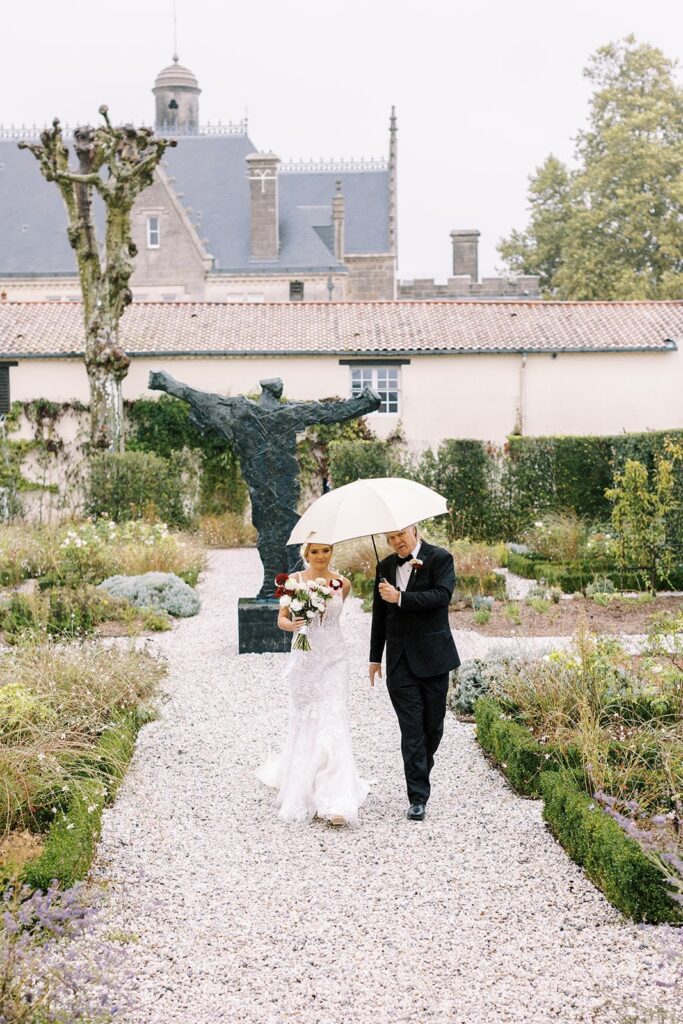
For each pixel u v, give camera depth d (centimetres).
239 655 1181
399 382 2889
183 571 1748
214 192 5684
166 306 3109
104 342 2617
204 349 2836
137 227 5341
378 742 852
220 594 1675
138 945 521
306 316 3061
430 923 544
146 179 2597
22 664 912
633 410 2906
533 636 1223
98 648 1012
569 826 625
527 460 2134
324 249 5550
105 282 2614
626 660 893
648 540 1523
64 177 2539
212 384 2862
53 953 486
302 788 694
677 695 816
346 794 686
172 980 488
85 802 641
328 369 2878
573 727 791
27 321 2988
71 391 2831
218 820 693
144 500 2262
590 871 589
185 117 7506
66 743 736
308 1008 463
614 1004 461
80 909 501
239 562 2125
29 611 1314
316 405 1203
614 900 552
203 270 5353
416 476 2158
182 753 827
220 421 1195
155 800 727
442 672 697
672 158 4772
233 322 3016
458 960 504
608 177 4881
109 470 2253
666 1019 447
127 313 3059
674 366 2906
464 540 1884
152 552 1755
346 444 2236
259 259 5469
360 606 1489
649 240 4925
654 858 538
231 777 774
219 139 5866
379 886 591
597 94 4994
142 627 1346
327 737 695
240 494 2719
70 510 2628
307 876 606
